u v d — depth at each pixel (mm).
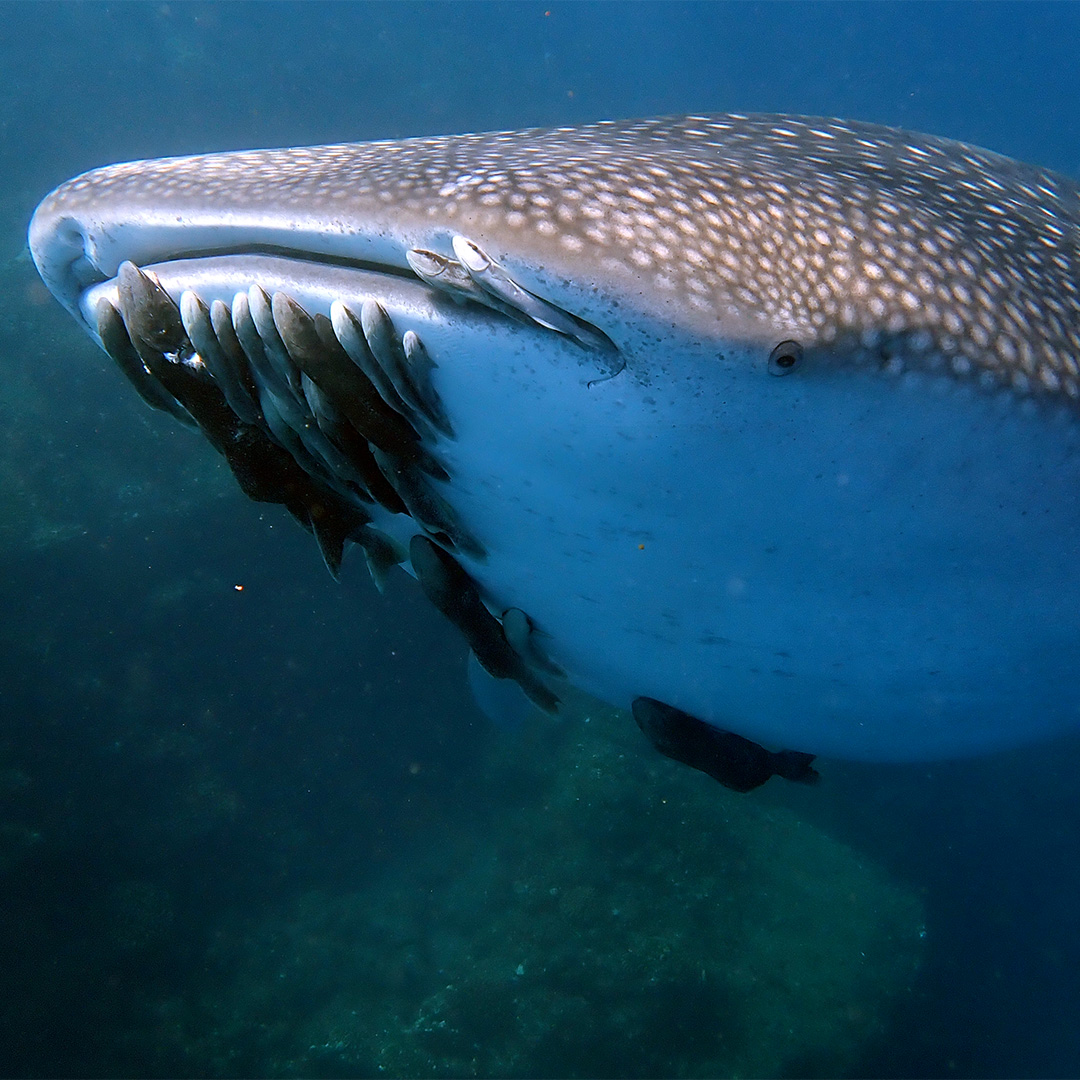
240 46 17156
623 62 35156
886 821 11164
